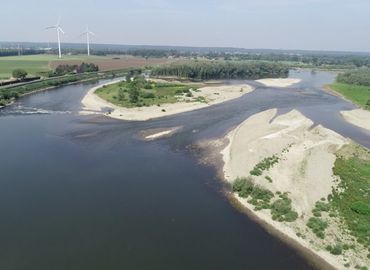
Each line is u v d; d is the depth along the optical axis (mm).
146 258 36344
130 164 61562
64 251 37156
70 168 59188
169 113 99938
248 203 47469
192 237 40219
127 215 44719
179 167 60562
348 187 50594
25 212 44719
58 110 102812
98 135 77938
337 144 67812
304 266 35500
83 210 45625
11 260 35562
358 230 40469
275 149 62094
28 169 58312
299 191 48750
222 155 65750
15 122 88812
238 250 37938
